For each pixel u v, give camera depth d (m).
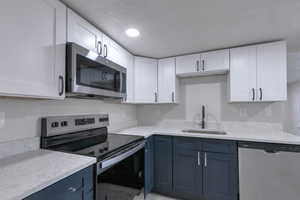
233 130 2.59
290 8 1.43
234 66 2.28
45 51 1.15
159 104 3.08
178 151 2.24
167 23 1.68
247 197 1.88
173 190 2.25
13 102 1.25
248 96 2.20
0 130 1.17
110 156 1.34
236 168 1.95
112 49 1.95
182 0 1.33
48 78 1.17
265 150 1.84
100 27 1.75
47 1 1.17
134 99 2.54
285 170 1.77
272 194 1.80
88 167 1.10
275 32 1.88
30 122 1.36
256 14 1.53
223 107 2.67
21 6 1.00
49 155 1.20
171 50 2.42
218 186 2.02
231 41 2.12
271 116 2.42
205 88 2.79
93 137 1.92
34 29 1.07
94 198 1.14
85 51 1.44
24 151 1.29
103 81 1.68
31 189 0.73
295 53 2.58
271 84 2.09
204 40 2.09
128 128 2.80
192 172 2.16
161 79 2.74
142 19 1.61
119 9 1.44
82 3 1.35
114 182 1.46
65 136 1.60
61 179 0.88
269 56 2.11
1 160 1.09
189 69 2.55
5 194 0.67
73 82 1.31
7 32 0.92
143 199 2.18
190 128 2.85
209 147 2.08
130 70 2.44
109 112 2.43
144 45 2.24
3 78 0.90
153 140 2.38
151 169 2.29
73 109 1.83
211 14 1.53
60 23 1.27
